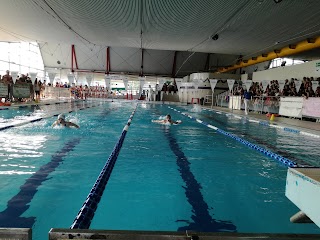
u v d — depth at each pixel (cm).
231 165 335
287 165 344
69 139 446
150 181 266
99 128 587
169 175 286
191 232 89
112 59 2284
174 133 567
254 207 212
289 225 185
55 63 2312
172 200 221
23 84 1177
